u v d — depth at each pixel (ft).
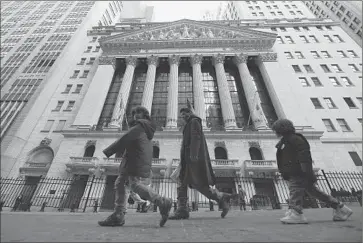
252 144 82.17
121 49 124.36
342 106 98.43
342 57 119.96
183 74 121.08
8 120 101.30
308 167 11.65
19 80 119.75
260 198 62.08
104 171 74.54
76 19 164.66
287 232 8.40
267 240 6.86
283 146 13.02
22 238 6.37
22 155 88.94
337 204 12.15
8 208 60.49
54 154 88.79
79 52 133.69
